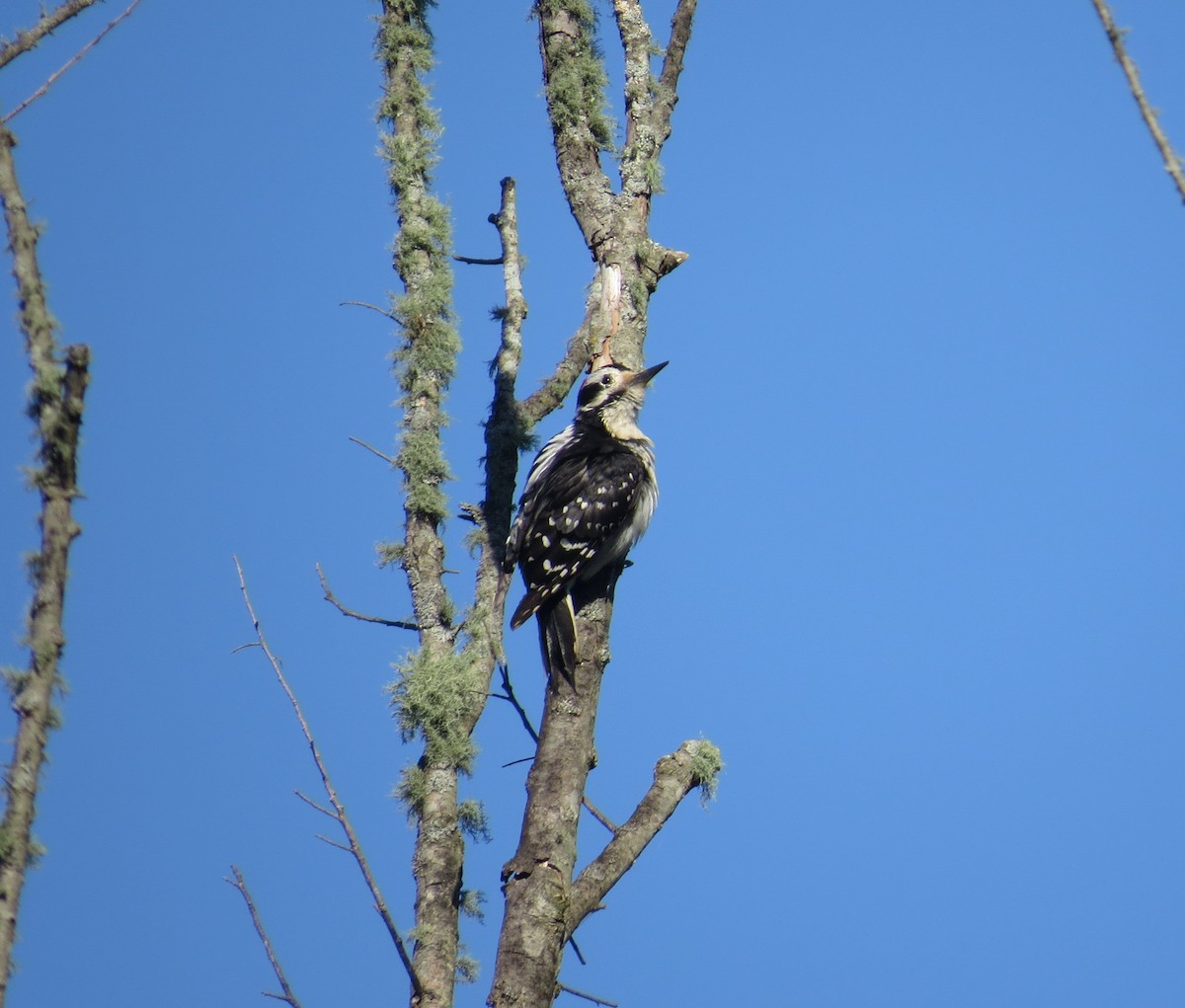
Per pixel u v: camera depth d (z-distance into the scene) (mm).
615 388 12656
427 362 12773
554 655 11070
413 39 14258
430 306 12961
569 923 9055
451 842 10234
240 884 8148
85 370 6090
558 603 11672
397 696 11008
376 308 12938
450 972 9562
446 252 13477
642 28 13844
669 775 10336
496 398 13102
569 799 9727
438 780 10570
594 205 13250
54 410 6070
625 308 12797
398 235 13367
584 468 12578
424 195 13656
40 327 6223
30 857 5738
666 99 13586
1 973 5453
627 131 13453
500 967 8766
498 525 12422
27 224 6367
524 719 10930
